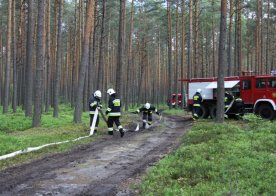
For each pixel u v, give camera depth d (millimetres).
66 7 46875
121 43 25797
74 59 43781
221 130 15203
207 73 57906
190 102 25734
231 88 23250
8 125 19953
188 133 15289
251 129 16156
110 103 16438
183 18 41406
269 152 10602
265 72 48031
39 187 7652
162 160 9852
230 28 33531
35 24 39656
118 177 8516
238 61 34125
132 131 18406
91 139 14844
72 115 29406
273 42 53000
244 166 8523
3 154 11211
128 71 40812
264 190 6773
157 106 57844
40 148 12281
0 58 56281
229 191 6445
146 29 56906
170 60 42281
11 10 33500
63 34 58438
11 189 7488
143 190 7113
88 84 33250
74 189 7508
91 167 9641
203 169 8367
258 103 21875
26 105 23688
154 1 48062
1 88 52750
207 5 45344
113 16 47281
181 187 7129
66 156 11227
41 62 19266
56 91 26406
